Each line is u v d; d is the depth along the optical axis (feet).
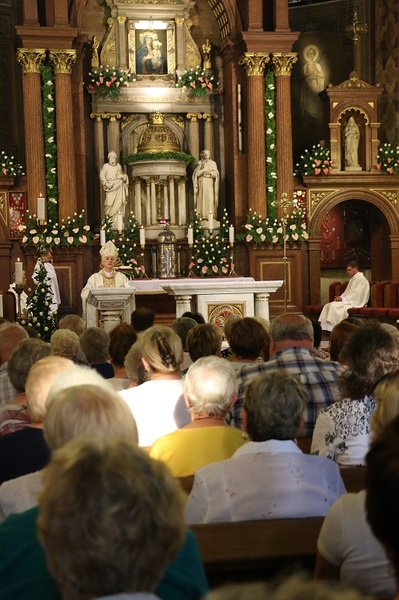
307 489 10.74
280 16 66.33
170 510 5.64
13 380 15.58
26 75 63.67
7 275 64.18
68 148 64.28
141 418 15.93
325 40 74.23
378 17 73.36
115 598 5.35
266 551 8.93
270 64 67.05
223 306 42.73
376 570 8.41
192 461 12.66
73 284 64.49
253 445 11.07
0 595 7.12
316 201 68.44
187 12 69.26
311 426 17.12
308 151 70.23
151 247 67.41
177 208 69.10
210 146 70.28
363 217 74.33
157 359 16.21
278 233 66.13
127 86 68.59
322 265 74.08
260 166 66.49
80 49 66.13
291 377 11.41
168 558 5.65
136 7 68.49
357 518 8.49
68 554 5.39
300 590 3.74
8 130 68.54
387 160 68.64
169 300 59.16
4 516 10.46
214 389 13.06
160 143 68.03
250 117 66.64
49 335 39.24
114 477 5.48
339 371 17.56
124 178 66.90
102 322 39.45
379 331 14.44
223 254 66.03
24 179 65.05
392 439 5.93
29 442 12.12
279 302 67.21
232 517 10.67
